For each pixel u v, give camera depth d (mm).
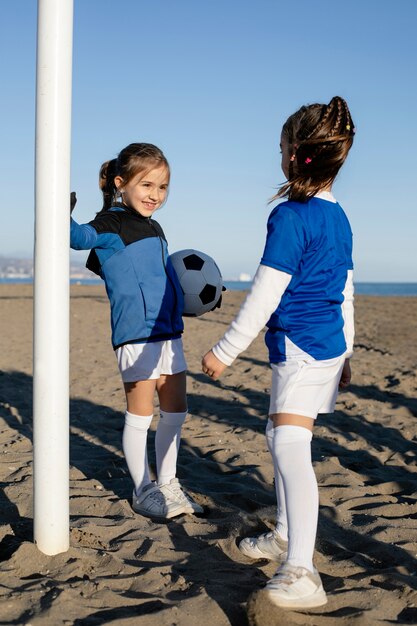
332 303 2393
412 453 4660
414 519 3236
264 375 7699
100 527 2967
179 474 4000
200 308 3416
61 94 2426
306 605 2141
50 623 2057
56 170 2434
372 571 2600
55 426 2510
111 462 4238
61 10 2410
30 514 3176
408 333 13656
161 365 3184
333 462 4195
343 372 2666
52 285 2451
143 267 3107
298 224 2303
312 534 2207
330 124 2359
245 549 2709
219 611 2186
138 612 2172
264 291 2283
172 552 2732
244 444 4781
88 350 9875
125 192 3201
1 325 13695
